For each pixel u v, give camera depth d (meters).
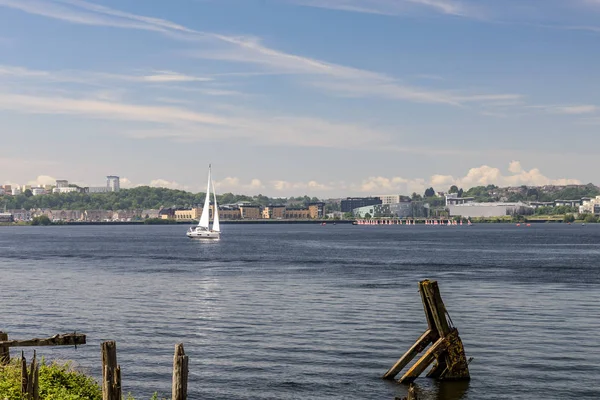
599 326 63.34
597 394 42.03
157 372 47.12
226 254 185.25
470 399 41.22
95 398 32.53
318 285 99.69
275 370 47.53
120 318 69.19
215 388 43.34
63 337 29.80
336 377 45.81
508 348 53.91
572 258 162.75
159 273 122.50
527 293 89.00
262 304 78.88
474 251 197.75
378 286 98.06
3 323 66.50
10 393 29.02
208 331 61.66
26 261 157.12
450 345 44.59
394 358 50.91
